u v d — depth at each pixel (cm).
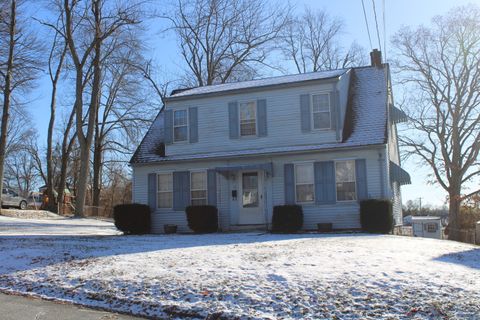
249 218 2020
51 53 3622
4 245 1398
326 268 916
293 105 2022
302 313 696
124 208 2034
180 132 2184
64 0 2995
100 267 1023
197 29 3997
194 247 1280
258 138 2052
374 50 2336
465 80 3538
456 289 764
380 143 1844
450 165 3519
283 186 1981
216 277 879
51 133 3653
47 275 997
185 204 2112
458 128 3541
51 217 3127
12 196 3591
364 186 1862
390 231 1770
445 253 1170
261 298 757
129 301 799
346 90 2131
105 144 4334
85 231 2214
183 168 2139
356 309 697
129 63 3447
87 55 3073
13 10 3038
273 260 1013
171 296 800
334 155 1922
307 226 1923
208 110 2148
